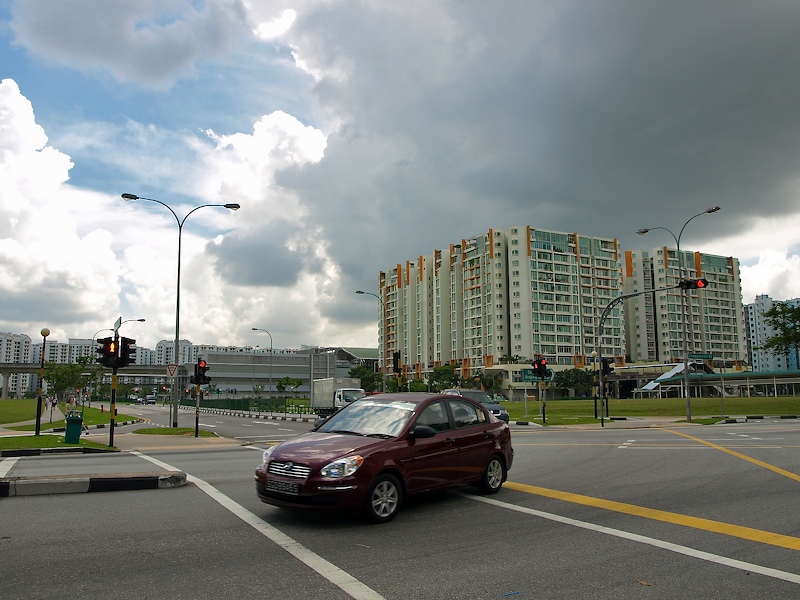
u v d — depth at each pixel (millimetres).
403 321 162500
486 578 5438
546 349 132000
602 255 142500
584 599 4941
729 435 22547
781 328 53531
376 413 8758
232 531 7047
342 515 7973
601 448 17281
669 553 6293
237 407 69938
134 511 8125
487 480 9531
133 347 21359
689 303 151750
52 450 17812
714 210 35875
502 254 135625
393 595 4977
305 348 171750
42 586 5117
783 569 5766
